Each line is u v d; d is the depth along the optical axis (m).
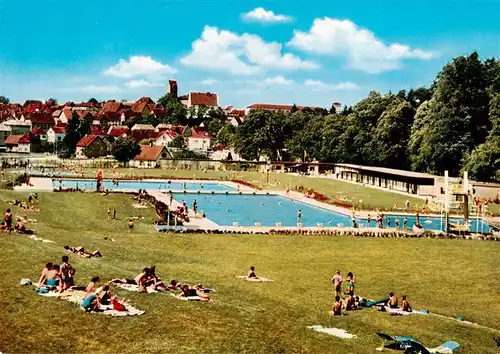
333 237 60.12
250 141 190.38
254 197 110.88
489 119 117.44
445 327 29.86
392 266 46.59
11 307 24.36
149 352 21.12
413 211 88.44
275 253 50.50
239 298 31.16
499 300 37.75
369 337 26.66
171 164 178.00
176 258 44.47
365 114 159.25
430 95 183.25
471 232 67.88
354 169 146.75
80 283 29.20
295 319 27.98
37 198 79.75
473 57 121.12
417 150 134.75
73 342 21.47
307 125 188.25
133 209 77.00
